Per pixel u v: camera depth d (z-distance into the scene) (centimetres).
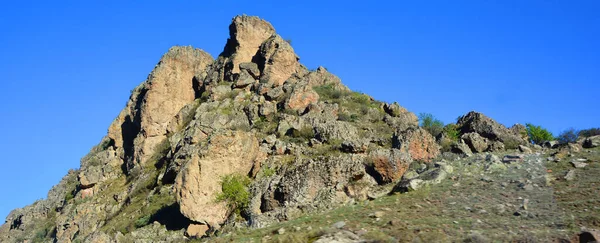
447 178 3116
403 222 2448
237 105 6656
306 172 3684
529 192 2642
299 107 6438
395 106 6881
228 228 3472
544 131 5444
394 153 3734
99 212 5859
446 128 5788
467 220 2372
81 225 5638
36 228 7300
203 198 4066
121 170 7250
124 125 7912
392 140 4712
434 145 4434
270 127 6000
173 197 4900
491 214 2423
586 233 1977
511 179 2892
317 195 3497
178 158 5328
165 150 6644
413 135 4419
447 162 3553
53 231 6588
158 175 5775
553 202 2450
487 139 4909
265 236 2677
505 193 2686
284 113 6291
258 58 7738
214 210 4009
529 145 4688
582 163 3002
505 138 5000
